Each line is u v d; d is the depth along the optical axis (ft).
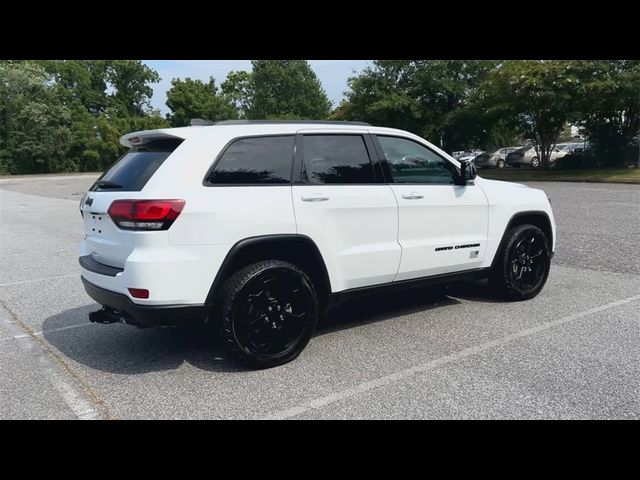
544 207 18.94
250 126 13.25
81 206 14.16
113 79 230.27
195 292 11.84
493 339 14.55
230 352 12.46
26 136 175.01
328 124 14.38
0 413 10.97
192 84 207.31
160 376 12.67
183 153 12.22
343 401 11.10
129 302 11.73
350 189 14.11
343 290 14.30
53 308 19.27
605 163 85.20
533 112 86.53
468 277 17.28
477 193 16.96
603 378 11.85
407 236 15.28
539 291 18.74
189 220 11.68
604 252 25.77
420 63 106.42
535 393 11.21
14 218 52.21
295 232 13.06
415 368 12.70
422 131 105.40
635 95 73.36
